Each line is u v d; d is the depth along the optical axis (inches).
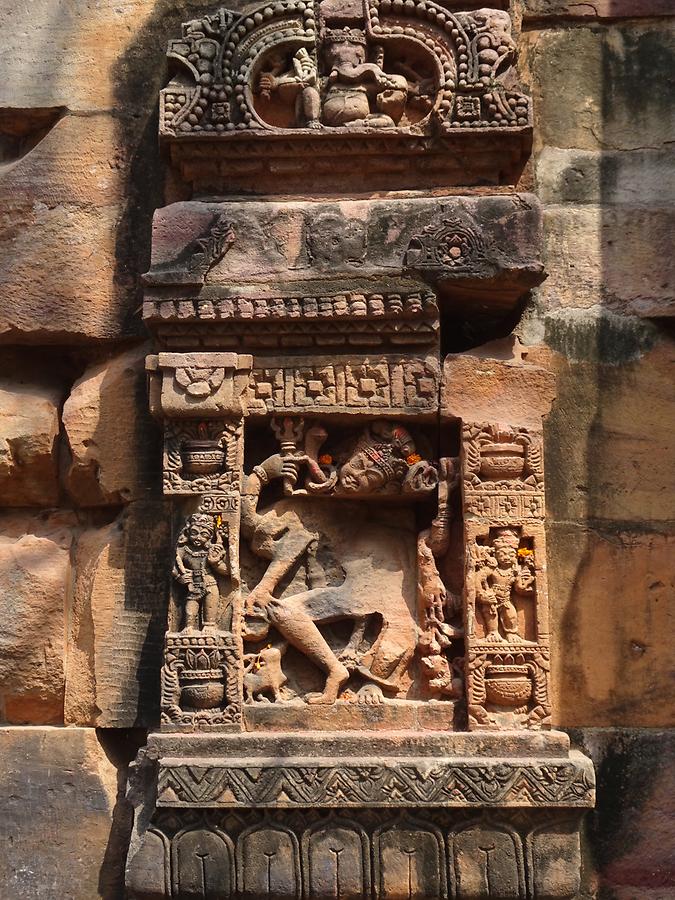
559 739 138.0
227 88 151.3
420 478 146.6
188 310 145.9
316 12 153.6
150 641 149.4
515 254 145.0
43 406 156.3
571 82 160.1
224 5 160.6
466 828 136.8
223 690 141.4
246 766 136.4
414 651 145.8
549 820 136.9
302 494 147.7
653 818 145.3
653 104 158.9
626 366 153.4
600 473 151.6
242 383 145.9
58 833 147.5
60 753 149.3
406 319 145.9
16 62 160.4
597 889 144.5
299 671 146.6
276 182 155.6
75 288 155.4
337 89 152.6
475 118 150.0
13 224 156.8
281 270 146.6
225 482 145.3
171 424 146.3
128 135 158.7
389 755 137.9
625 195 156.9
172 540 146.9
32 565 153.5
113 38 161.0
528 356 152.6
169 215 147.7
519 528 143.7
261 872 136.9
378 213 147.3
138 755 143.9
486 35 151.2
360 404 146.5
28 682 151.6
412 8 152.0
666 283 154.5
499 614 142.7
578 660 148.3
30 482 157.8
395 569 148.7
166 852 137.5
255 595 145.7
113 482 152.8
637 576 149.6
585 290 155.0
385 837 136.9
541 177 157.6
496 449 143.9
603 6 160.7
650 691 147.7
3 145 163.9
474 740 138.3
